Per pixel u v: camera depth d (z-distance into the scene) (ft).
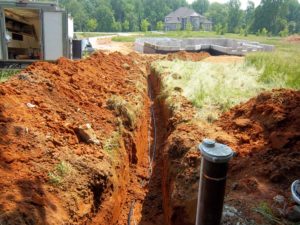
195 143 17.97
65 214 12.27
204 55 73.92
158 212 19.39
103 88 28.40
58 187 13.21
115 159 18.60
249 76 33.83
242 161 14.94
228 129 19.34
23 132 15.24
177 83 33.24
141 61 60.59
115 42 125.18
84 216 13.17
